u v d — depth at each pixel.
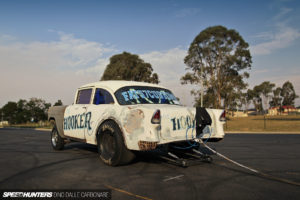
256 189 3.44
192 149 5.46
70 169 4.52
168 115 4.30
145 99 5.07
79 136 5.71
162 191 3.31
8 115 82.50
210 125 5.01
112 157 4.58
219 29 39.38
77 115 5.83
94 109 5.23
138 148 4.10
